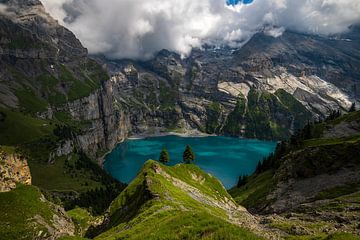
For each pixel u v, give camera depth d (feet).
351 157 378.53
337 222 210.38
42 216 316.19
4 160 355.56
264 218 260.01
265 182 546.26
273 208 360.89
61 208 374.22
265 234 180.45
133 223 206.28
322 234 174.09
